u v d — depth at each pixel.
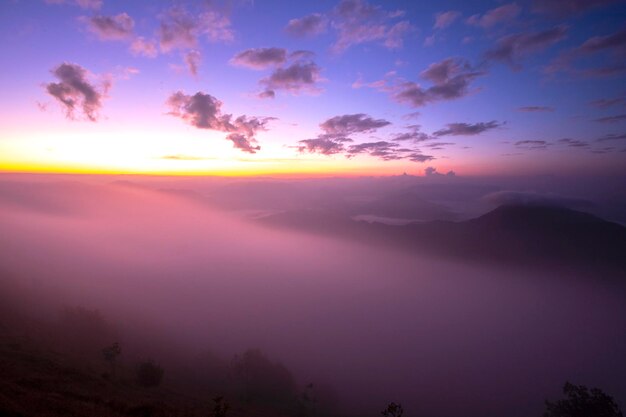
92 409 29.47
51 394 31.03
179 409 38.19
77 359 51.69
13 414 24.05
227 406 37.09
